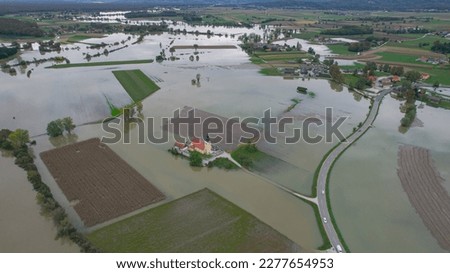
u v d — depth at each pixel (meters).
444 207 101.25
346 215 97.00
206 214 95.81
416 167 123.00
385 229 91.75
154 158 126.19
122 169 118.00
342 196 105.69
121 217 94.31
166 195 104.44
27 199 100.88
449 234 90.44
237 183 111.38
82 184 109.25
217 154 127.62
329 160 126.44
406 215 97.50
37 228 89.00
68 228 85.25
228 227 90.75
